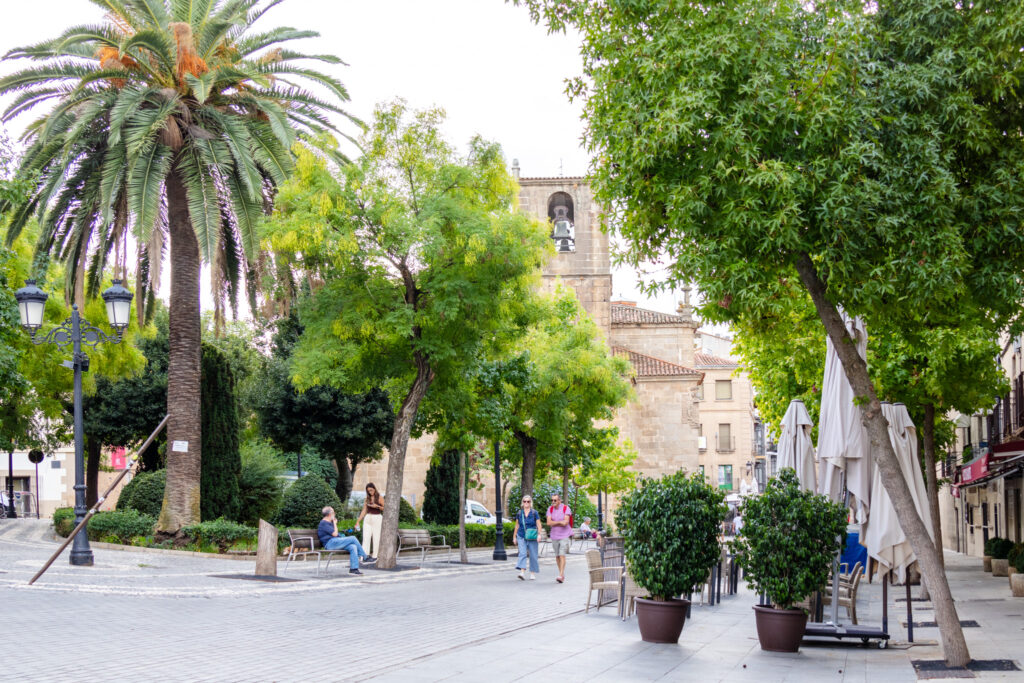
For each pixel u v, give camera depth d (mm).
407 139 21750
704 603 16984
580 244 54250
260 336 46344
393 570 22125
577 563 28938
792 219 9906
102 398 34688
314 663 9344
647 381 55750
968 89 10773
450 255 21219
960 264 10062
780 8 10711
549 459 35844
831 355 13492
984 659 10164
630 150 10906
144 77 23719
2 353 21844
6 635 10266
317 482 29734
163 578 17297
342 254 20406
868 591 20266
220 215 23828
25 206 23094
